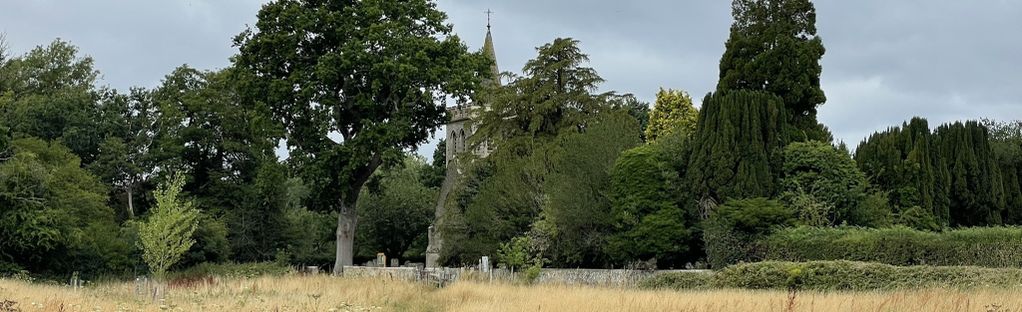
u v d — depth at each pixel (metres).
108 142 60.16
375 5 47.56
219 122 61.59
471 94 49.66
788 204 37.56
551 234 40.78
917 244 31.80
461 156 56.00
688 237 38.34
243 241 61.56
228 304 22.36
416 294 30.36
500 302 23.06
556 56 56.88
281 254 58.25
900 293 21.77
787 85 47.47
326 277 36.44
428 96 47.38
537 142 53.50
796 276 29.95
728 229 35.91
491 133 56.56
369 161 49.56
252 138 59.91
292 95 47.31
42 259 47.28
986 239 31.05
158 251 37.09
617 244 39.09
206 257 55.44
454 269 41.84
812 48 48.16
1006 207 47.41
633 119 52.28
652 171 39.41
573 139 43.88
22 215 44.84
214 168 62.66
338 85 48.88
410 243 72.44
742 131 38.78
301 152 47.88
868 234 32.94
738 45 49.09
